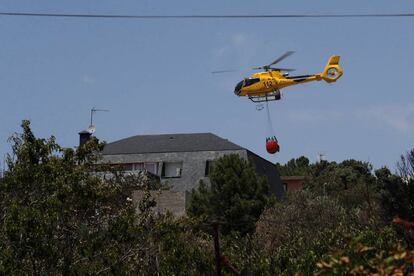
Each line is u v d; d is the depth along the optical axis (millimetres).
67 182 38469
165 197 89312
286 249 51719
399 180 56469
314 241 52000
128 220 39688
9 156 39375
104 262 38469
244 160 103188
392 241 42781
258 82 86188
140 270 40406
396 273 15398
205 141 125750
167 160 122375
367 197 68312
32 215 35281
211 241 46438
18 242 35781
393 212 55781
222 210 97125
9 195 38219
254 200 97750
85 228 38812
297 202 90188
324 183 140875
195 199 98688
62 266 37469
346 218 74312
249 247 53094
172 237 40500
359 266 15656
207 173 119938
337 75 91062
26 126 39406
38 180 38125
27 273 36312
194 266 40375
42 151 38938
